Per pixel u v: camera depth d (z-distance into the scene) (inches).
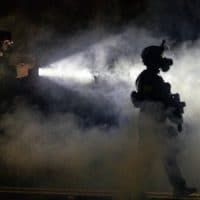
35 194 526.0
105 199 507.2
